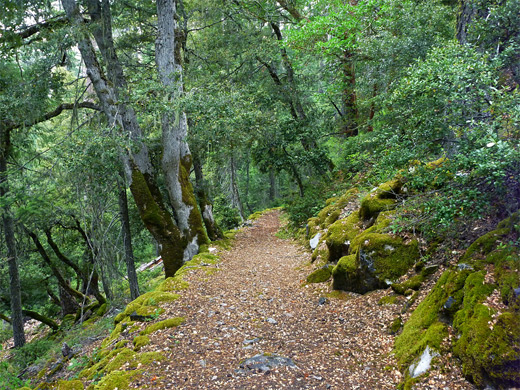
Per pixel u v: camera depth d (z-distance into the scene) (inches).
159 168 526.3
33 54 422.6
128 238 495.8
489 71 149.5
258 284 329.4
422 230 220.8
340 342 189.6
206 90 414.0
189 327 224.8
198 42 662.5
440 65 157.2
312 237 442.3
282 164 722.2
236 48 644.7
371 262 238.7
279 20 742.5
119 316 274.8
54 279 673.6
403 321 187.9
